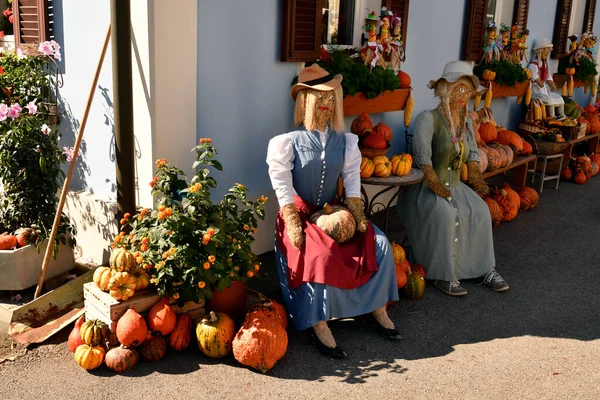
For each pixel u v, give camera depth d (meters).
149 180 3.99
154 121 3.85
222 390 3.06
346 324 3.87
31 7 4.52
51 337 3.52
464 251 4.51
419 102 6.47
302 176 3.72
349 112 4.95
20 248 3.87
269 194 4.87
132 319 3.20
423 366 3.40
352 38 5.63
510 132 6.81
